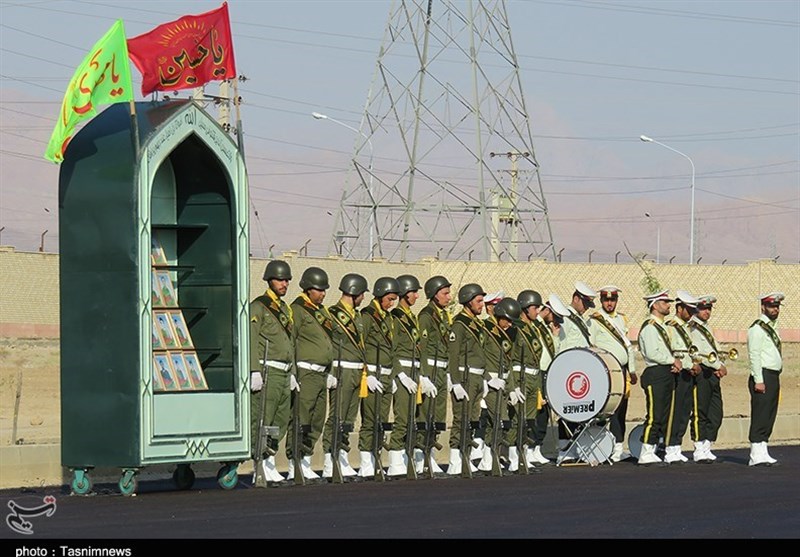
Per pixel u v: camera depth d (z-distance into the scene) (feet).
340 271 193.67
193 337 72.84
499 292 86.94
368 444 79.15
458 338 81.97
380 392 78.48
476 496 67.21
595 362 87.20
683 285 218.79
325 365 75.56
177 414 68.33
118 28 67.00
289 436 76.74
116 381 66.95
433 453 90.68
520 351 85.92
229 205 71.72
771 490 71.15
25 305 171.94
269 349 73.10
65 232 68.08
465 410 81.41
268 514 58.75
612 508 62.44
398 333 80.07
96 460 67.31
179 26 71.10
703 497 67.56
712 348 91.30
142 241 66.85
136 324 66.69
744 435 111.24
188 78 71.41
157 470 79.46
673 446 90.53
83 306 67.67
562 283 222.28
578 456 89.81
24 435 101.45
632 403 149.79
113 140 67.62
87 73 67.26
